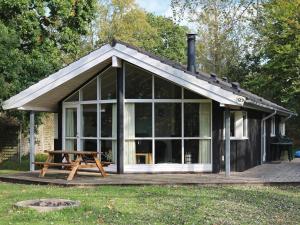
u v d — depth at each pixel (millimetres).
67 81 16312
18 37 20578
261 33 29250
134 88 16250
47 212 8922
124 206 9719
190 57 19625
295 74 29297
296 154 26203
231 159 16906
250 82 33000
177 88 16172
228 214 9102
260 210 9594
